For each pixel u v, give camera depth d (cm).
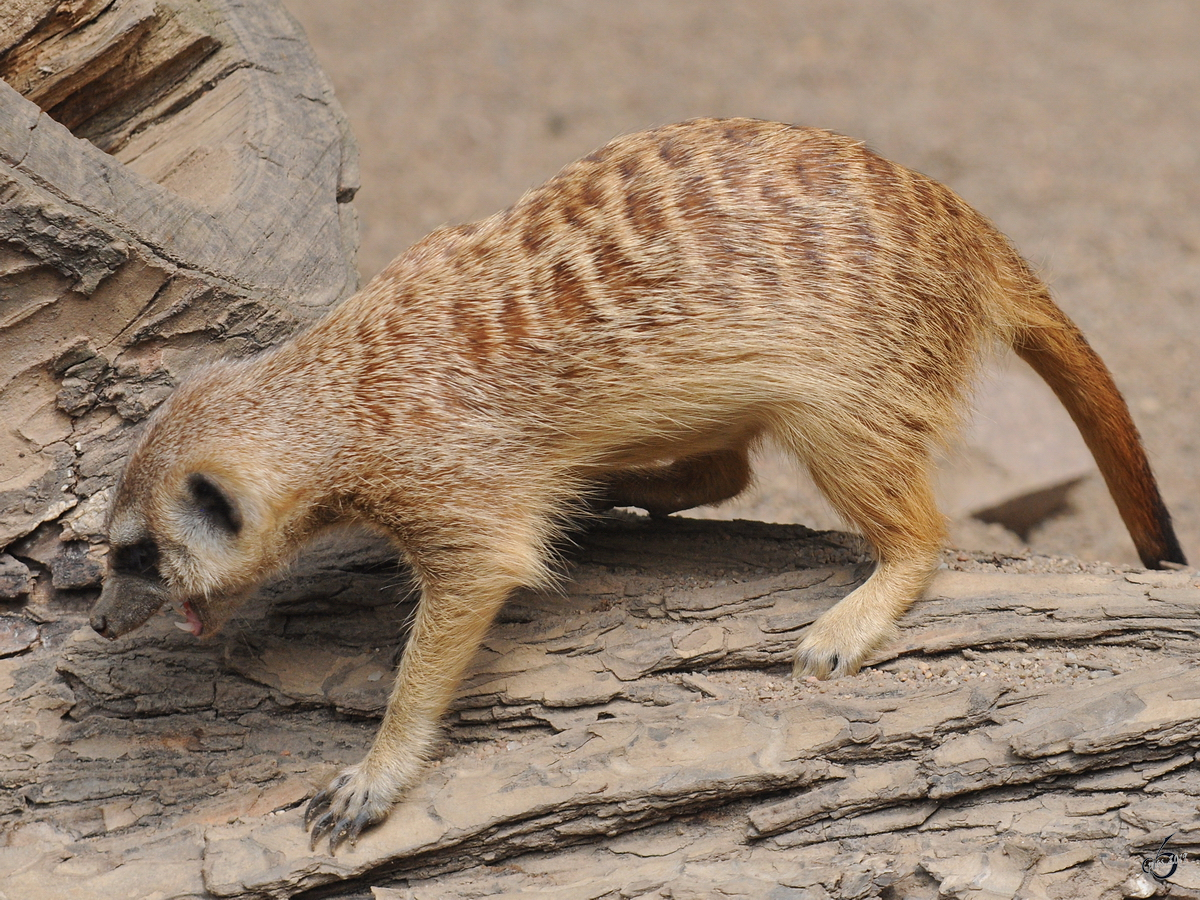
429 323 636
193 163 757
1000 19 2758
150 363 688
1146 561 803
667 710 630
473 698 648
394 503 616
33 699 659
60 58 717
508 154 1994
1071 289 1644
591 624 677
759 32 2634
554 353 630
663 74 2359
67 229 629
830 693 630
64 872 588
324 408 621
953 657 655
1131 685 597
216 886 564
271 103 797
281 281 721
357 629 694
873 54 2512
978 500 1182
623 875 571
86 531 686
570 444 650
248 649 682
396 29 2569
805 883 555
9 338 651
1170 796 576
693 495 788
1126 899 551
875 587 668
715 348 636
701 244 636
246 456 611
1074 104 2258
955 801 591
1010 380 1330
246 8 828
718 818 598
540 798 584
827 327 640
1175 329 1538
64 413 680
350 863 577
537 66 2394
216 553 619
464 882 585
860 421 652
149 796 632
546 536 666
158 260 666
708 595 686
